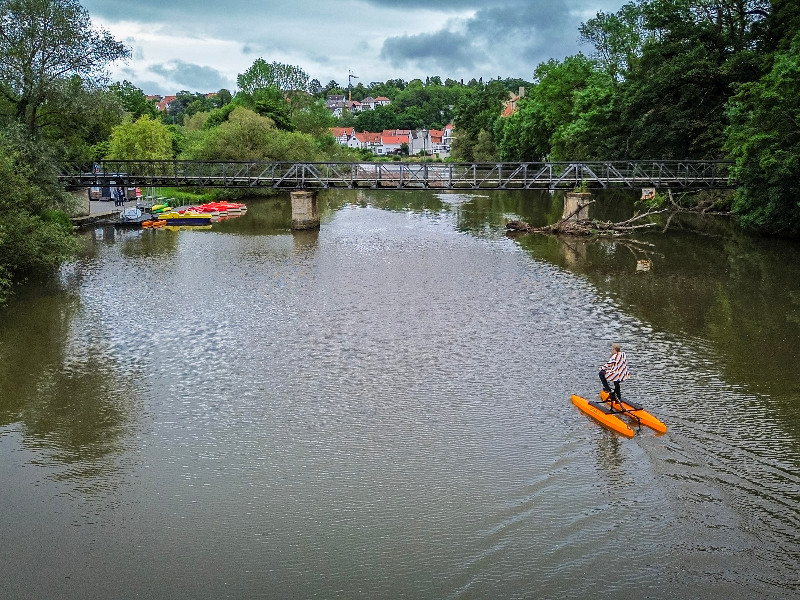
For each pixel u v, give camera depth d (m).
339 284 38.41
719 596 13.46
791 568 14.23
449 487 17.45
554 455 18.97
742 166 46.22
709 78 58.53
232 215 69.88
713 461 18.47
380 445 19.66
